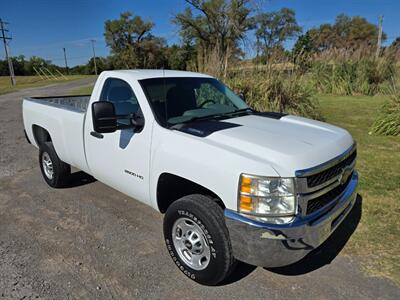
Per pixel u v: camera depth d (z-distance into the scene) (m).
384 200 4.22
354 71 14.97
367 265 2.98
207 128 2.92
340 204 2.64
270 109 8.11
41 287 2.71
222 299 2.58
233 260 2.54
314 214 2.38
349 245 3.29
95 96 3.70
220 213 2.51
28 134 5.29
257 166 2.26
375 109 10.73
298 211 2.26
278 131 2.90
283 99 8.52
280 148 2.45
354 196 2.95
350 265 2.99
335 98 13.36
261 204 2.24
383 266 2.96
